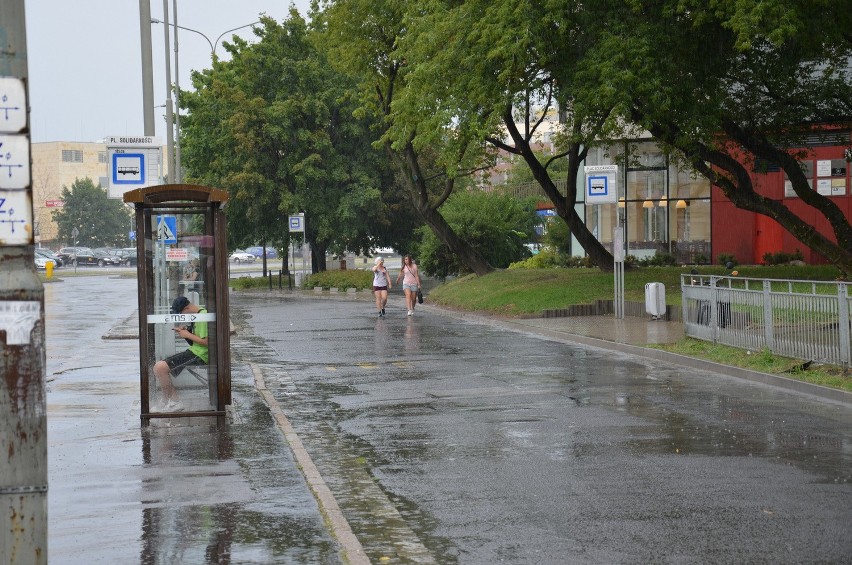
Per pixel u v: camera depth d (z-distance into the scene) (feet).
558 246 178.29
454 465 35.50
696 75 95.40
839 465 33.96
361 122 211.41
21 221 16.96
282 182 211.61
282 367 68.33
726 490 30.66
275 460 36.50
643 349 71.46
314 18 158.92
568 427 42.52
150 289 44.65
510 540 25.90
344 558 24.08
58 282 241.55
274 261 434.30
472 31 97.81
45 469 17.08
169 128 110.52
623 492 30.73
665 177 162.61
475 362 68.54
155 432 42.73
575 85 96.48
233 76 219.41
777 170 150.71
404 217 221.87
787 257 147.13
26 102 17.01
